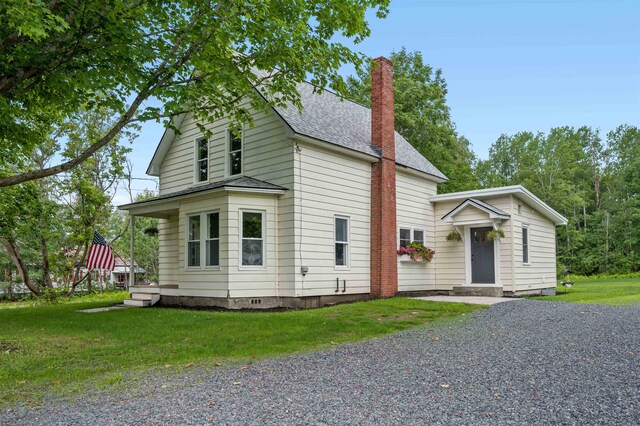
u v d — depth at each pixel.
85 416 4.15
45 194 26.44
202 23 8.95
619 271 40.16
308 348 7.32
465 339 7.77
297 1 9.55
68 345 7.95
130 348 7.61
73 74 8.65
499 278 15.96
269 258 13.42
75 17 7.76
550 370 5.56
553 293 18.30
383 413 4.04
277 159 13.87
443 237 18.05
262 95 12.46
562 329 8.52
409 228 17.31
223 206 13.06
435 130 30.52
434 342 7.56
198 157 16.70
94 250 20.61
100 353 7.24
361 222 15.55
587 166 52.00
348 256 14.91
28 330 9.73
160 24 9.22
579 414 3.95
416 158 19.25
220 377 5.50
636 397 4.41
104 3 7.74
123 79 8.98
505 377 5.26
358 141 15.84
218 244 13.34
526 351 6.71
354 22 10.02
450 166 32.56
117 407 4.40
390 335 8.38
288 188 13.48
